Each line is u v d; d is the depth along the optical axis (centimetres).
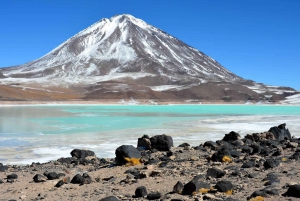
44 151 1814
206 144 1428
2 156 1672
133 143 2069
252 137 1608
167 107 8862
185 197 652
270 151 1191
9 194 848
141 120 4022
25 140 2222
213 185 717
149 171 927
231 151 1142
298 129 2956
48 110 6438
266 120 4094
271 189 629
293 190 600
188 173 890
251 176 790
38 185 932
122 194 743
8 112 5572
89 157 1406
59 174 1028
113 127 3105
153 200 671
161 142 1412
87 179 927
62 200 738
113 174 997
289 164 916
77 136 2420
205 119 4241
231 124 3466
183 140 2216
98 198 723
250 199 585
